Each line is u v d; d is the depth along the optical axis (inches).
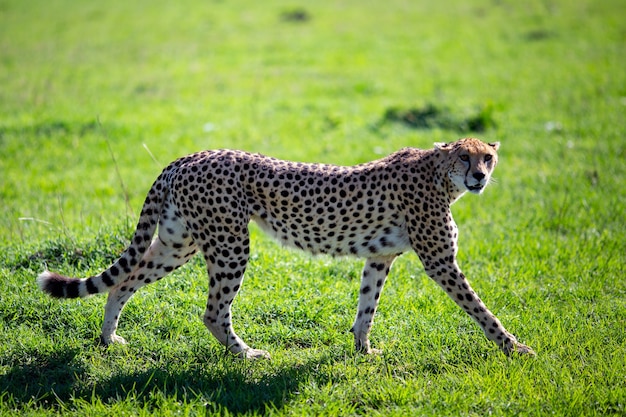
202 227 510.3
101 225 711.1
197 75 1599.4
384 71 1619.1
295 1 2472.9
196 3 2470.5
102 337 529.0
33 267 629.0
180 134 1170.6
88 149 1093.1
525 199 876.6
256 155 526.6
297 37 1966.0
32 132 1152.2
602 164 984.3
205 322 522.0
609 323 568.7
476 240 748.6
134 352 522.6
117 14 2319.1
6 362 499.8
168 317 563.2
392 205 522.9
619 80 1449.3
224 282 516.1
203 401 458.3
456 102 1327.5
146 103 1374.3
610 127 1157.1
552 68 1582.2
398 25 2100.1
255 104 1362.0
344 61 1711.4
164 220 526.3
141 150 1095.6
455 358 518.3
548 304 607.5
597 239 741.3
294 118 1266.0
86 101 1373.0
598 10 2199.8
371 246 530.6
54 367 501.0
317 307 585.9
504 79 1507.1
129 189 935.0
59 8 2417.6
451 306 601.0
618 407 456.8
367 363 513.7
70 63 1721.2
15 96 1386.6
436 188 516.1
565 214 804.0
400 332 554.9
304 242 534.6
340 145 1117.1
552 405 453.7
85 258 643.5
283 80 1551.4
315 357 519.2
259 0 2502.5
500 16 2172.7
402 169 521.7
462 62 1680.6
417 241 523.2
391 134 1170.6
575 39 1855.3
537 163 1015.6
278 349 533.3
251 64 1695.4
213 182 504.1
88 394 470.6
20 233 713.0
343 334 557.3
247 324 561.3
